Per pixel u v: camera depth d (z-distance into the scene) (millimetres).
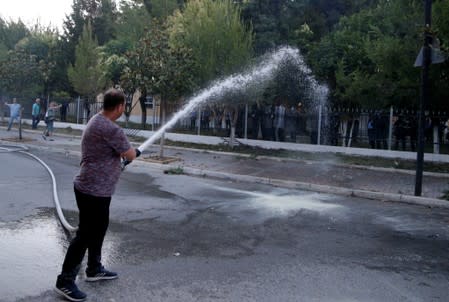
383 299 4578
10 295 4359
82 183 4453
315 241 6594
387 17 17016
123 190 10016
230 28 18172
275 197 9969
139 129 23984
